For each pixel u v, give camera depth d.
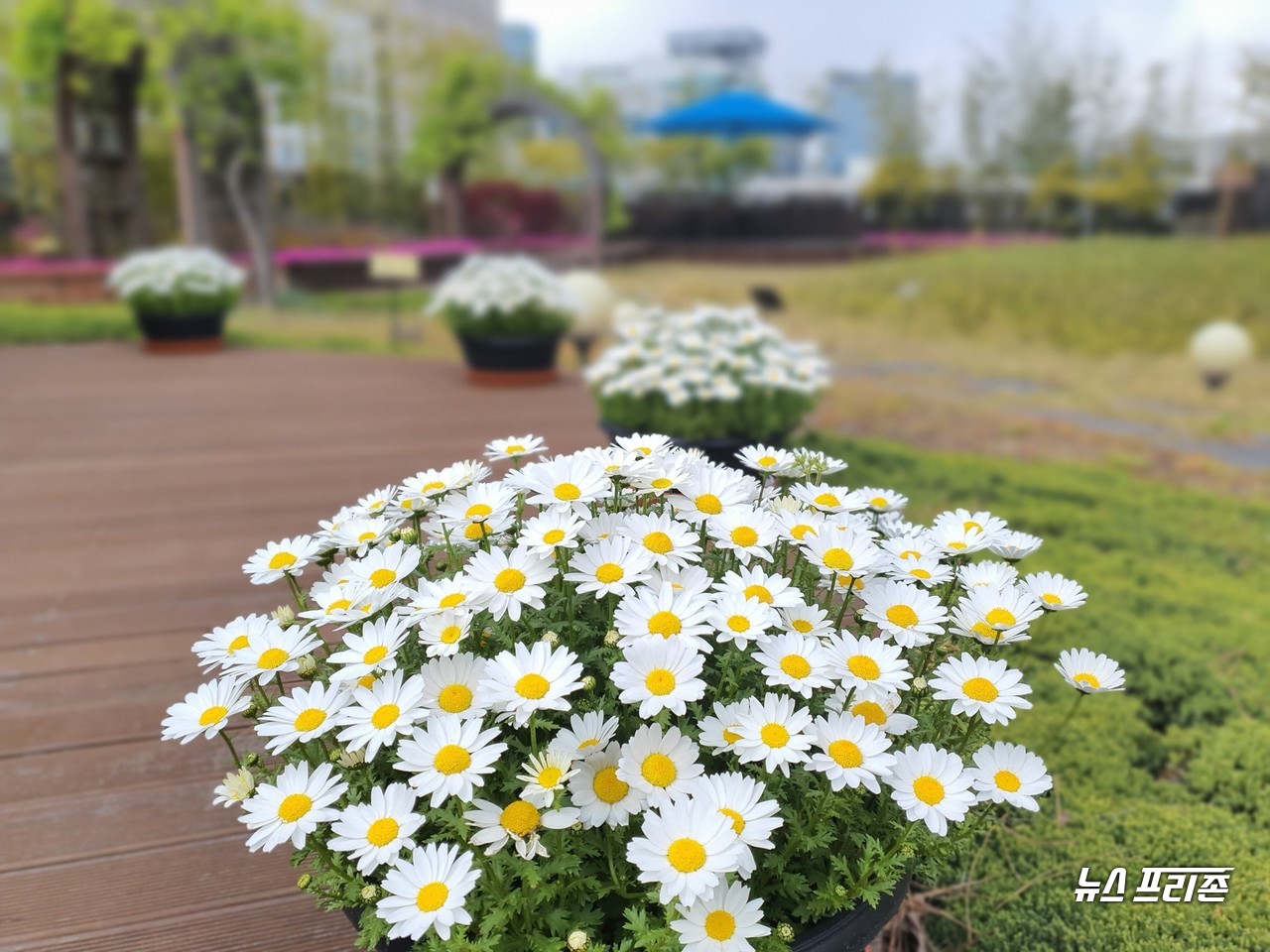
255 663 1.12
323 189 16.53
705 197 20.61
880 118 20.70
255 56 10.55
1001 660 1.13
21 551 3.07
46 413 5.11
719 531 1.22
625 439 1.42
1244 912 1.64
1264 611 2.96
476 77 15.56
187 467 4.06
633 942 0.95
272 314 10.53
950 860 1.73
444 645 1.06
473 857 0.99
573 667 1.01
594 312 6.85
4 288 9.94
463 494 1.35
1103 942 1.57
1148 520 3.89
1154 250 12.46
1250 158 15.73
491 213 19.19
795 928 1.07
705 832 0.89
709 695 1.18
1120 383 7.38
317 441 4.50
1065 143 18.88
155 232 13.62
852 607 1.29
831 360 8.45
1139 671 2.50
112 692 2.17
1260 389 7.13
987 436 5.58
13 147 12.89
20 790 1.80
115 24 9.88
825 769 0.98
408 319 10.21
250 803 0.99
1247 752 2.13
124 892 1.55
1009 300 10.54
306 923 1.49
